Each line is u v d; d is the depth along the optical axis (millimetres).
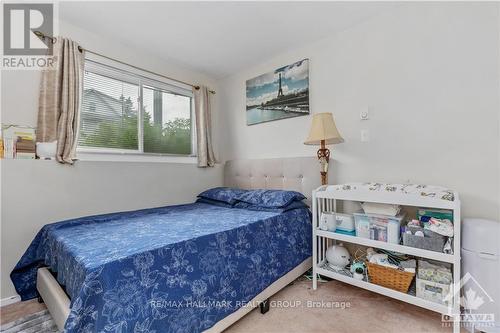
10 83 1785
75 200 2004
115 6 1884
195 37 2344
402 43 1941
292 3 1888
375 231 1680
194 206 2547
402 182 1944
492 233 1327
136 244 1205
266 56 2744
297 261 1961
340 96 2285
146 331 1002
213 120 3344
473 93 1654
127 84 2516
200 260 1286
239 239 1545
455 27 1718
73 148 1989
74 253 1133
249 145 3037
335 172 2309
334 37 2320
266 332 1392
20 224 1753
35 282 1759
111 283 947
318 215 2051
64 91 1956
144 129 2650
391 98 1999
